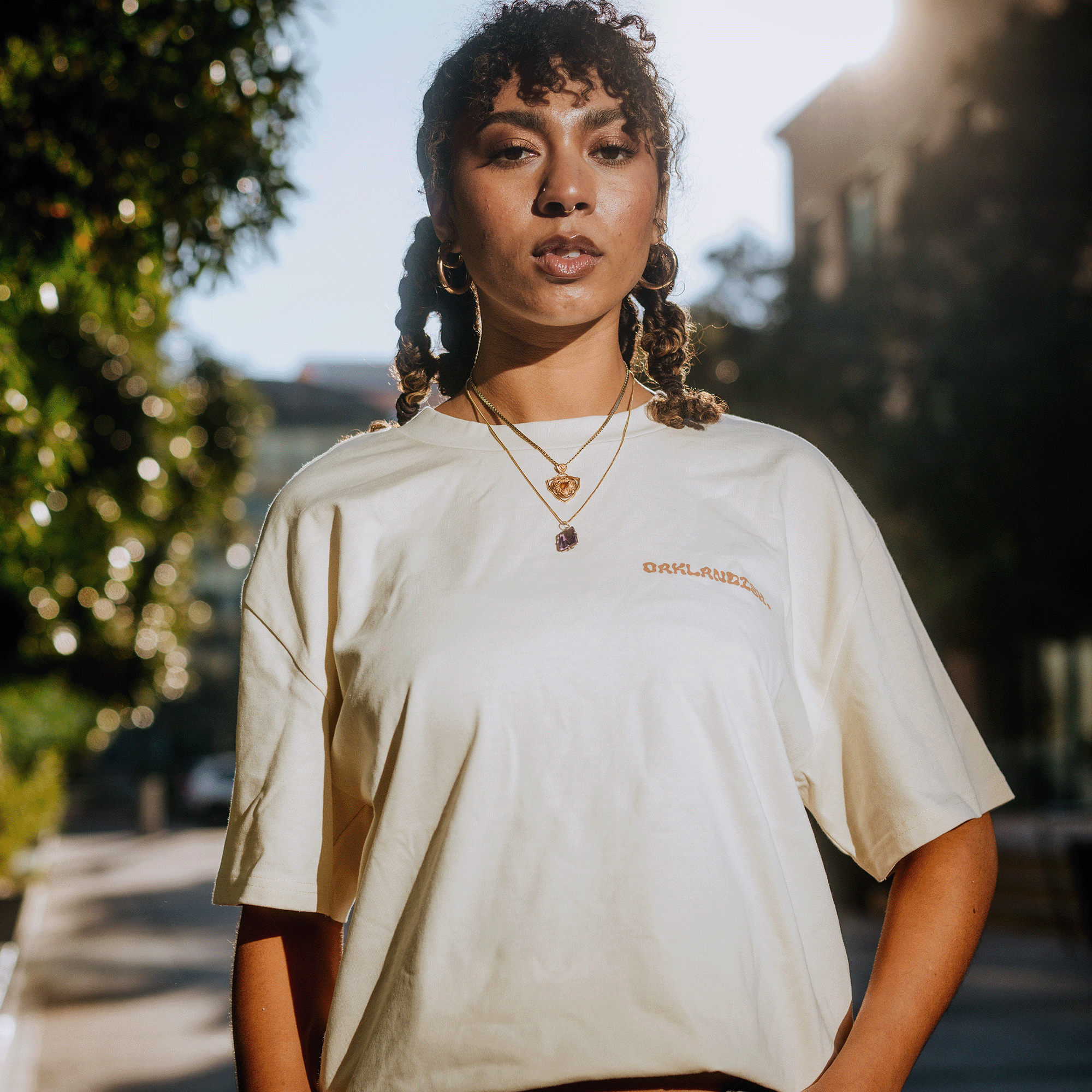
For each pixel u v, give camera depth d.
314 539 1.47
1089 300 14.66
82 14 4.12
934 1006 1.31
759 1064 1.25
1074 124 14.74
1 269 4.22
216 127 4.43
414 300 1.70
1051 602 15.40
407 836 1.31
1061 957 9.76
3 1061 6.69
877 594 1.45
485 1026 1.24
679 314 1.65
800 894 1.32
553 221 1.41
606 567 1.33
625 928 1.24
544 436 1.44
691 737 1.27
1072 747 18.77
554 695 1.27
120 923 13.61
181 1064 6.99
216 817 32.56
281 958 1.45
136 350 8.10
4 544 4.55
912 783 1.37
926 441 15.16
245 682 1.49
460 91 1.46
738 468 1.44
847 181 24.62
